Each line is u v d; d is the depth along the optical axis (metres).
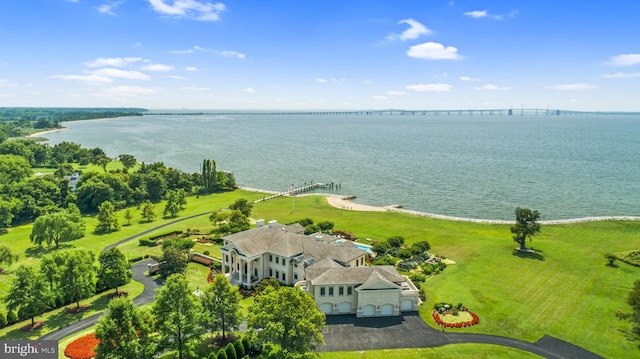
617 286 91.50
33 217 148.50
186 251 109.88
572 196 187.00
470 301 85.50
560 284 92.88
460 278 96.56
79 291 81.56
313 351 66.25
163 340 63.66
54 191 168.12
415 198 188.12
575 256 110.06
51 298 77.44
